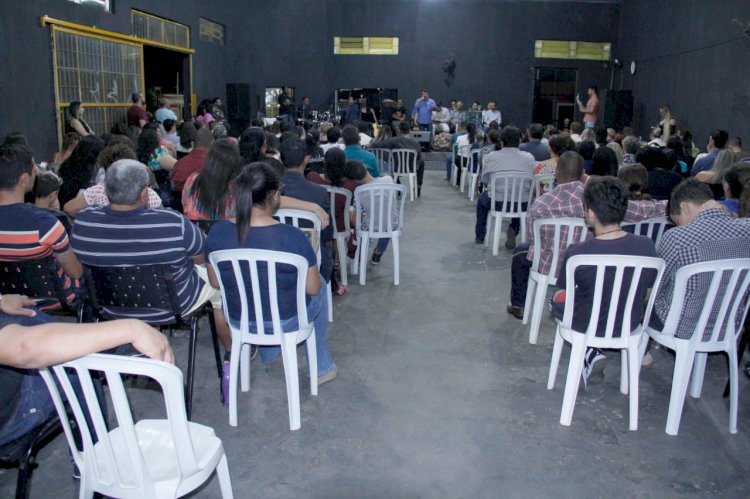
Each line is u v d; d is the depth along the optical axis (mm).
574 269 2510
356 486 2201
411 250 5531
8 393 1615
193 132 6340
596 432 2562
